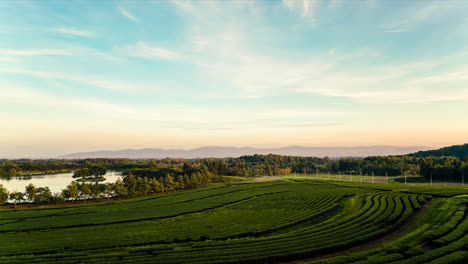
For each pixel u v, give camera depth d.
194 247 45.72
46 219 74.69
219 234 53.84
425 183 143.88
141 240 50.84
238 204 93.44
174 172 194.25
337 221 58.16
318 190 111.25
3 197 96.75
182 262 38.12
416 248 37.22
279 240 47.06
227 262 37.56
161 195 122.44
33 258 42.25
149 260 39.31
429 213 60.12
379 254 36.81
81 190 112.88
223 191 126.75
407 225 53.66
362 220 57.44
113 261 39.12
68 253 44.22
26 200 116.19
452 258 32.22
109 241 50.62
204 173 168.62
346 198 88.44
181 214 80.00
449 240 39.22
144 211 84.62
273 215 70.75
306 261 38.75
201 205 93.31
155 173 190.12
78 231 60.22
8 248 47.03
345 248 42.72
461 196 74.62
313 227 57.66
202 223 64.94
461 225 44.88
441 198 74.94
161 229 59.78
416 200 72.00
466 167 138.12
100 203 103.56
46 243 50.09
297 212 72.75
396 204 68.19
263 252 40.72
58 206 97.44
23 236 56.38
